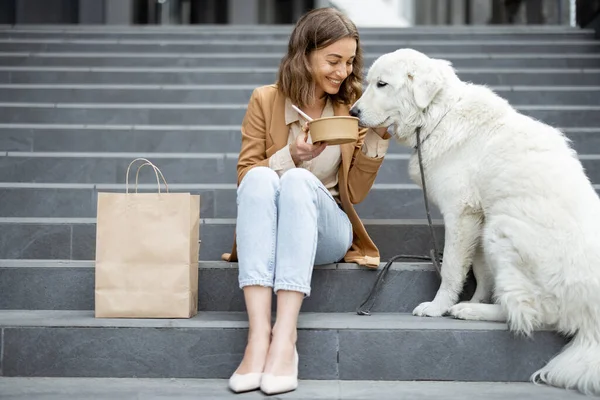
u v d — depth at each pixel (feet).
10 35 25.68
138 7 38.22
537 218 9.72
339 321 10.10
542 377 9.42
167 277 10.14
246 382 8.70
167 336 9.71
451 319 10.39
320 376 9.61
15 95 19.97
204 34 25.88
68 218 13.78
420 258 11.76
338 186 11.53
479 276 11.12
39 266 11.46
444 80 11.15
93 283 11.46
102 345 9.71
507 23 44.42
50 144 17.10
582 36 25.14
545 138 10.46
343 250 10.97
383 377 9.61
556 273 9.46
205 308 11.34
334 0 41.98
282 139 11.25
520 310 9.57
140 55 22.95
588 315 9.36
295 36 11.03
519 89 19.62
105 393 8.81
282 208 9.37
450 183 10.81
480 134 10.82
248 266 9.20
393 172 15.56
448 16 47.21
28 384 9.27
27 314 10.88
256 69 21.74
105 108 18.61
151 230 10.16
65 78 21.44
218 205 14.32
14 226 12.93
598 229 9.54
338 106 11.52
